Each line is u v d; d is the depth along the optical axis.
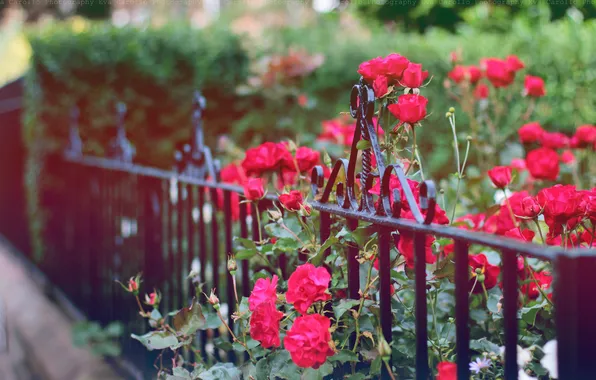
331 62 5.29
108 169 4.18
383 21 10.55
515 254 1.30
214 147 5.23
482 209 2.85
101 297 4.40
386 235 1.63
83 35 5.21
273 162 2.15
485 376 1.84
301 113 5.12
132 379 3.52
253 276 2.07
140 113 5.17
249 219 2.83
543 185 3.04
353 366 1.82
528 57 5.10
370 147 1.73
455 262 1.40
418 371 1.52
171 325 2.95
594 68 4.86
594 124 4.81
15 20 22.25
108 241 4.21
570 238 1.88
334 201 2.04
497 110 3.53
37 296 6.03
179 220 2.84
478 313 2.02
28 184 5.98
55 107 5.28
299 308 1.63
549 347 1.43
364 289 1.82
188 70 5.21
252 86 4.95
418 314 1.51
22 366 5.18
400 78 1.84
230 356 2.30
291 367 1.74
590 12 8.26
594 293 1.11
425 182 1.46
